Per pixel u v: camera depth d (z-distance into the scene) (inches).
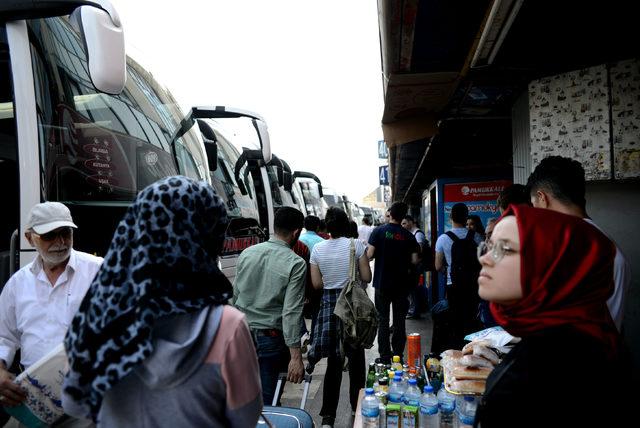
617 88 173.8
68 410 53.8
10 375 94.7
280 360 153.3
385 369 134.7
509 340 95.8
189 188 54.5
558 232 51.5
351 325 172.2
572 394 48.0
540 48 177.3
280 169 466.3
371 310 175.0
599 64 177.6
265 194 394.3
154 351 50.2
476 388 87.0
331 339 176.9
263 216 387.9
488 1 137.2
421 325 349.4
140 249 51.4
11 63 126.3
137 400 51.9
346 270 183.2
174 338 51.4
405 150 396.8
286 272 148.3
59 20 144.5
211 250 57.3
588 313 50.4
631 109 171.0
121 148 159.0
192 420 51.8
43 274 104.0
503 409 50.2
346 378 242.2
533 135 193.8
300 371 144.3
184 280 52.6
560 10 149.1
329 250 185.2
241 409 53.8
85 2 121.6
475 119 279.4
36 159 125.8
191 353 51.9
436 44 167.9
